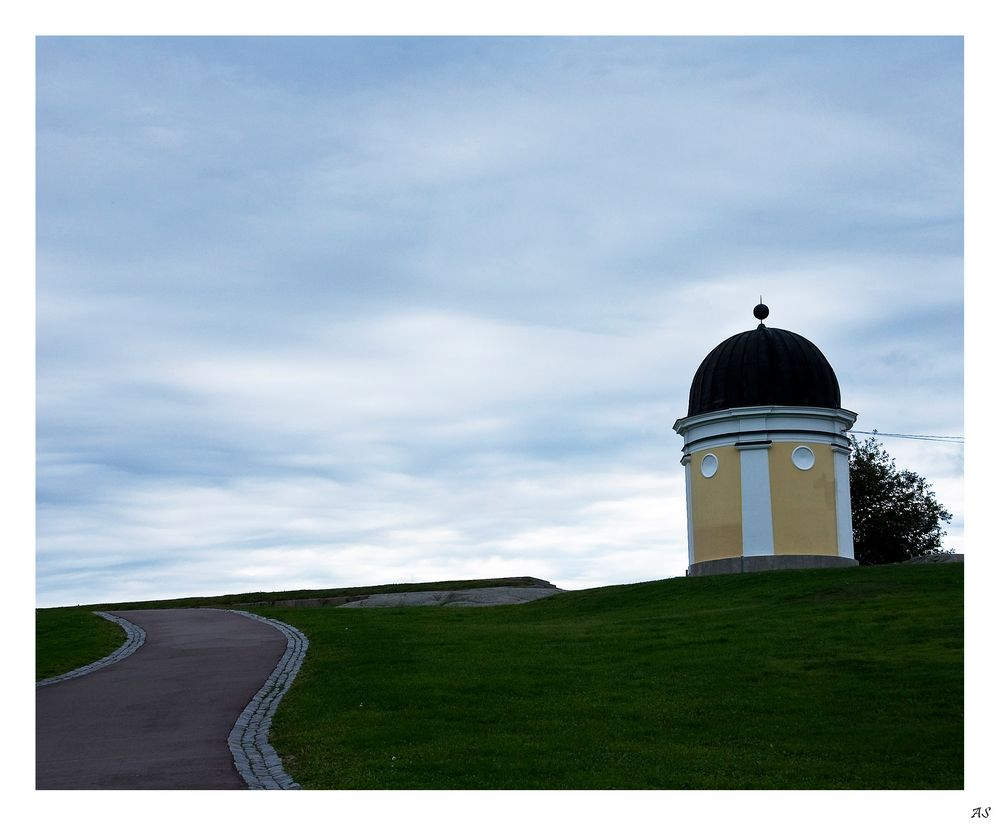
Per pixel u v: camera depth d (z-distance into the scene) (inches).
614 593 1615.4
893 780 644.7
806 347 1802.4
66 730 792.3
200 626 1380.4
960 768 663.8
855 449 2474.2
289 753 700.0
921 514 2410.2
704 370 1827.0
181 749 717.3
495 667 965.2
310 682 922.1
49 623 1450.5
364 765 655.1
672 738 734.5
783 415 1744.6
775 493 1727.4
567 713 796.6
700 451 1806.1
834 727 753.6
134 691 933.2
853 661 940.6
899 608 1174.3
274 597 2054.6
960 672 876.6
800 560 1707.7
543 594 1930.4
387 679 909.2
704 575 1667.1
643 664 973.8
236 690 913.5
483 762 661.3
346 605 1934.1
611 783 625.6
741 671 928.3
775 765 672.4
